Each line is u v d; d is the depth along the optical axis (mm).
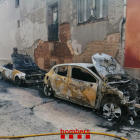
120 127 3631
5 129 3504
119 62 6953
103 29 7480
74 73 5121
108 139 3146
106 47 7434
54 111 4594
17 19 14328
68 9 9219
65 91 5141
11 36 15500
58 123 3836
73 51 9172
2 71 9266
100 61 4746
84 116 4258
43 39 11477
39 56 12117
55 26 10289
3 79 9523
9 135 3248
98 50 7809
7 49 16406
